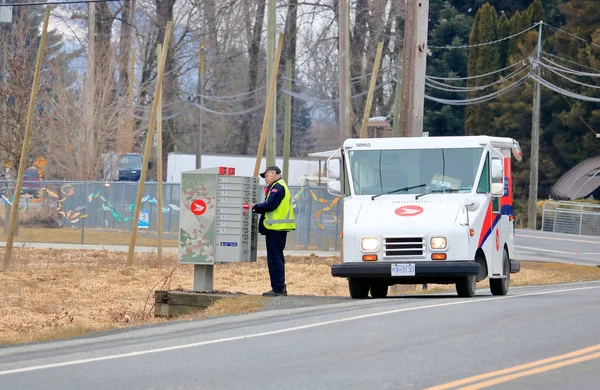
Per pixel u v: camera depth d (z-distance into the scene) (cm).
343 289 7431
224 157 17462
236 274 8425
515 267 6494
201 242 5756
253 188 5847
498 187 5766
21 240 11550
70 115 14775
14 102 13988
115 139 15638
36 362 3469
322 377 3030
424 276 5412
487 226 5694
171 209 12150
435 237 5441
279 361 3341
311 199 11188
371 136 16250
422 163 5784
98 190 12481
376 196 5750
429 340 3750
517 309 4778
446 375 3030
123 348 3734
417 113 7506
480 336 3841
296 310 4928
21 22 15162
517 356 3375
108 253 9931
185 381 3005
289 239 11231
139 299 6450
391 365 3222
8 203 11975
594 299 5409
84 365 3344
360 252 5488
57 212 12562
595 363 3241
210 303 5475
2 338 4497
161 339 3988
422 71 7531
